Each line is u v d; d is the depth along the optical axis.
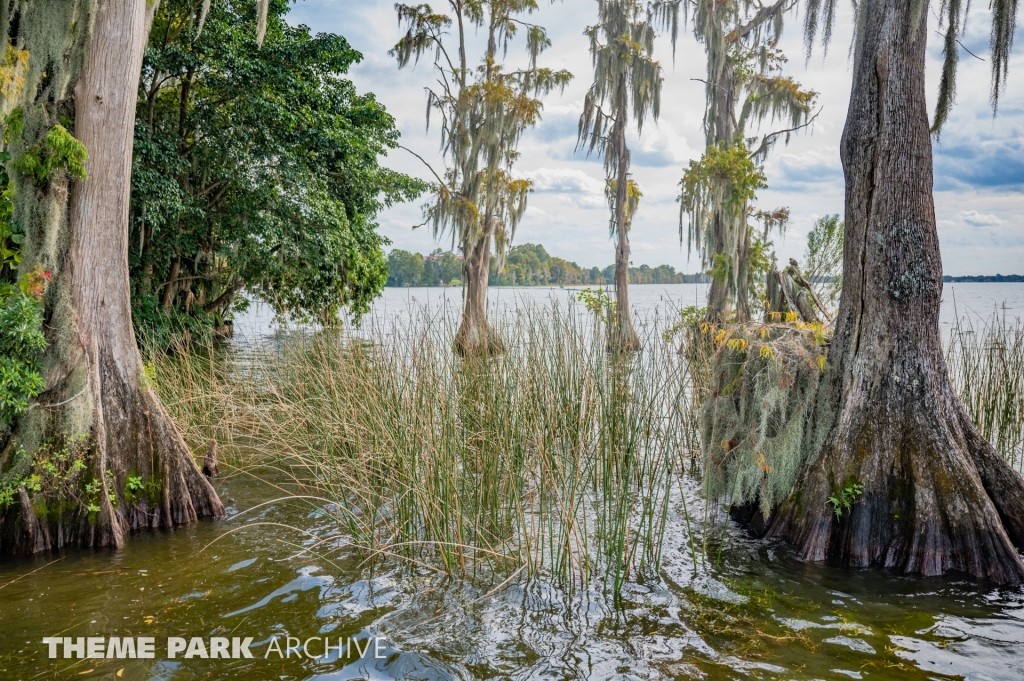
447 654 3.71
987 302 25.89
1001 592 4.55
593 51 22.84
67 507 5.31
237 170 14.45
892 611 4.27
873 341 5.28
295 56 15.33
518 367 6.90
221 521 5.91
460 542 4.80
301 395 8.09
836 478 5.21
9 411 5.23
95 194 5.68
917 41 5.29
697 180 15.66
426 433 5.51
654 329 7.06
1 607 4.26
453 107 23.27
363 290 20.30
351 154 16.92
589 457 6.30
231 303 22.12
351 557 5.07
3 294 5.40
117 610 4.23
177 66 13.85
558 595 4.44
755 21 17.91
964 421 5.27
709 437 6.12
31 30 5.76
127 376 5.79
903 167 5.25
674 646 3.81
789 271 7.04
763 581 4.71
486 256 22.02
